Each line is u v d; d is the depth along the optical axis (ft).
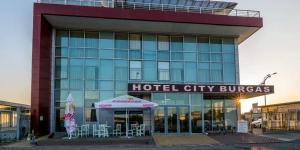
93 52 94.07
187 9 99.60
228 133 89.25
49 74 89.92
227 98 98.22
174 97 91.86
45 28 87.92
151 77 95.96
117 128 89.92
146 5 98.07
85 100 91.97
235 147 65.05
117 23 90.22
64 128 90.43
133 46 96.37
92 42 94.53
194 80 97.81
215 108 96.94
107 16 86.79
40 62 84.69
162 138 79.46
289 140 77.25
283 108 119.96
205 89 89.25
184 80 97.35
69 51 93.15
